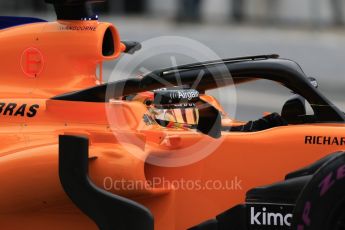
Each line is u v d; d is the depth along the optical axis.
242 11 66.31
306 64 44.75
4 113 13.14
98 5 68.38
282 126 12.74
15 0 66.62
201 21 64.81
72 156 11.70
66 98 12.88
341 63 42.91
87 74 14.20
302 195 11.21
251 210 12.32
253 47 47.66
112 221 11.81
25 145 12.59
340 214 11.04
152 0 68.62
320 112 12.91
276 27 63.53
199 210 12.80
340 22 62.91
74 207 12.47
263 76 12.98
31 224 12.69
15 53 14.20
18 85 14.13
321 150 12.41
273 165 12.55
